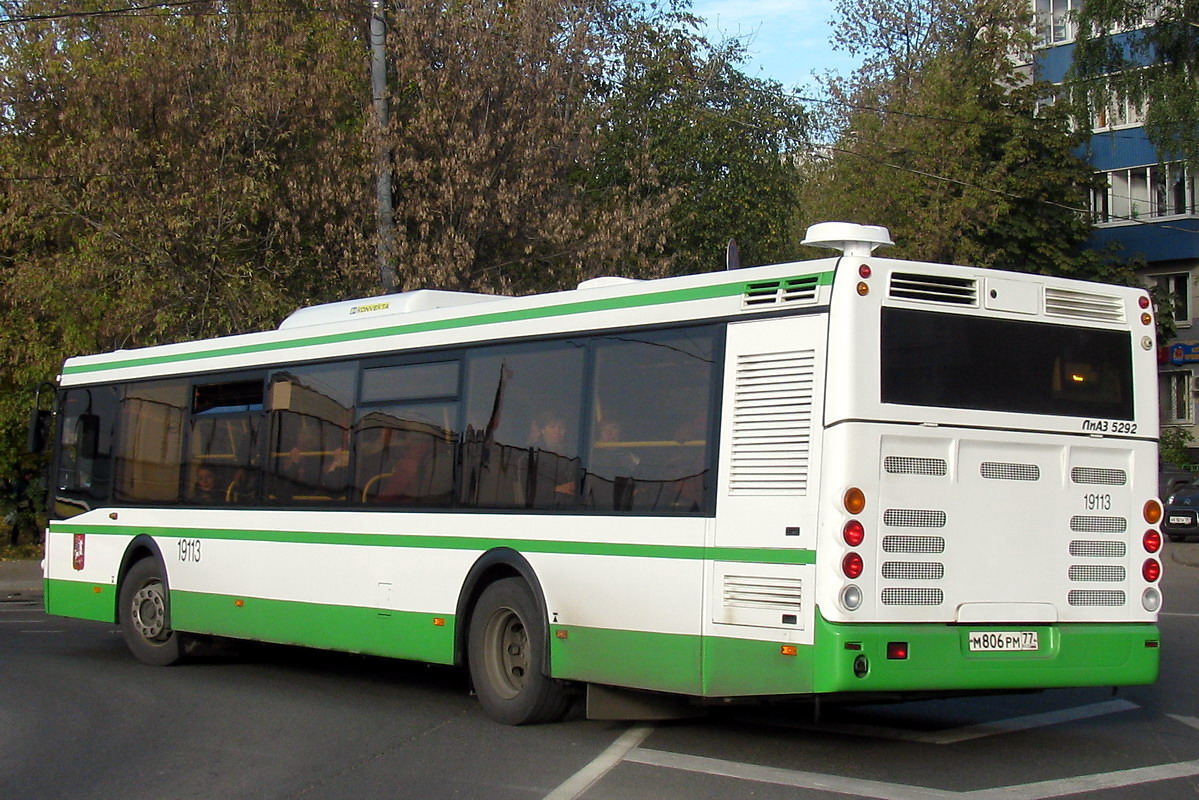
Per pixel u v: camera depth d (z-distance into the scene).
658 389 8.53
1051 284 8.13
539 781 7.63
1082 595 8.02
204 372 12.74
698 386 8.27
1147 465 8.29
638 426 8.62
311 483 11.30
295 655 13.94
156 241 22.23
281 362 11.85
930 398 7.65
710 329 8.26
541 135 24.80
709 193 33.78
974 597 7.66
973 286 7.88
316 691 11.41
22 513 29.44
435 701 10.77
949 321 7.79
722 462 8.03
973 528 7.70
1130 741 8.77
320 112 23.89
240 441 12.20
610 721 9.60
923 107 36.44
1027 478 7.91
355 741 9.03
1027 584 7.84
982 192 34.66
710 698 7.98
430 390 10.30
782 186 35.28
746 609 7.78
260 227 24.16
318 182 23.53
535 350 9.47
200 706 10.64
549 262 25.22
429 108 23.80
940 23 43.16
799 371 7.72
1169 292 42.12
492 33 24.48
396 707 10.47
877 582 7.40
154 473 13.16
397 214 23.45
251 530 11.84
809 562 7.49
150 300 22.52
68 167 23.47
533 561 9.17
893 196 36.50
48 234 25.12
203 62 23.44
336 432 11.14
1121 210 43.56
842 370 7.48
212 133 22.89
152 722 9.93
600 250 24.97
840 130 43.22
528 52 24.80
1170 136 32.97
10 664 13.36
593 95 33.16
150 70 22.77
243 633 11.84
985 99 36.41
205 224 22.77
